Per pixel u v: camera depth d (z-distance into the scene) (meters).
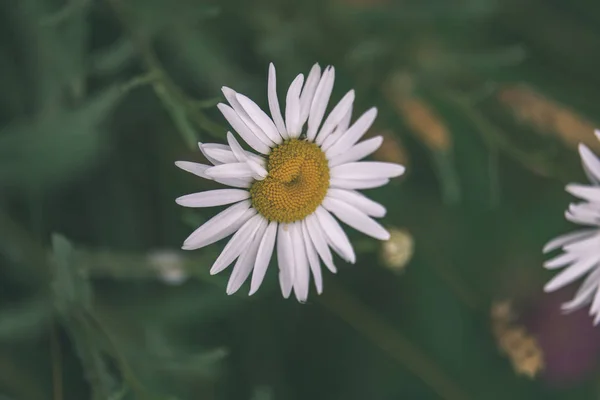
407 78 0.37
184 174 0.36
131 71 0.36
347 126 0.28
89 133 0.34
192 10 0.33
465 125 0.38
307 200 0.28
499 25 0.39
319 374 0.39
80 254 0.32
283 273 0.29
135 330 0.34
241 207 0.28
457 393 0.37
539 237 0.39
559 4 0.39
